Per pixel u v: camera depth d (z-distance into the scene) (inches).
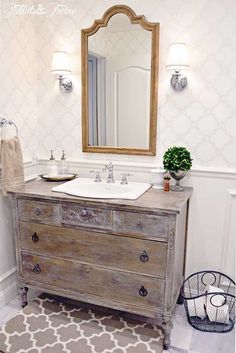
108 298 73.4
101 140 89.7
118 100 85.7
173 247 65.1
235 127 77.3
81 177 92.5
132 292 70.6
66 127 92.9
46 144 96.3
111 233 69.6
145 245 67.1
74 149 93.4
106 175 89.8
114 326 76.1
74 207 71.6
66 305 84.0
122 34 81.9
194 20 76.0
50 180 87.2
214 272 83.3
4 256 85.4
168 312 68.3
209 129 79.4
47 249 77.3
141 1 79.1
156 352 67.9
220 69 76.0
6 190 78.2
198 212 83.6
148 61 80.9
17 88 85.2
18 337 71.8
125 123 86.3
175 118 81.7
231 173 78.5
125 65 83.2
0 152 78.0
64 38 88.0
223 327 76.1
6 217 85.0
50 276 78.7
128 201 68.2
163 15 78.1
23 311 81.0
